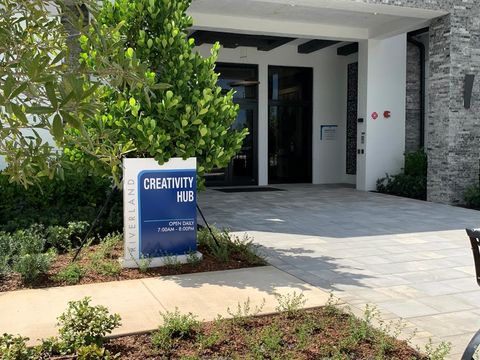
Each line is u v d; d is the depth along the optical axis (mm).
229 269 5789
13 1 2092
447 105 11781
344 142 17062
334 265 6133
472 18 11781
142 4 5820
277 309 4340
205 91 5715
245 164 16125
